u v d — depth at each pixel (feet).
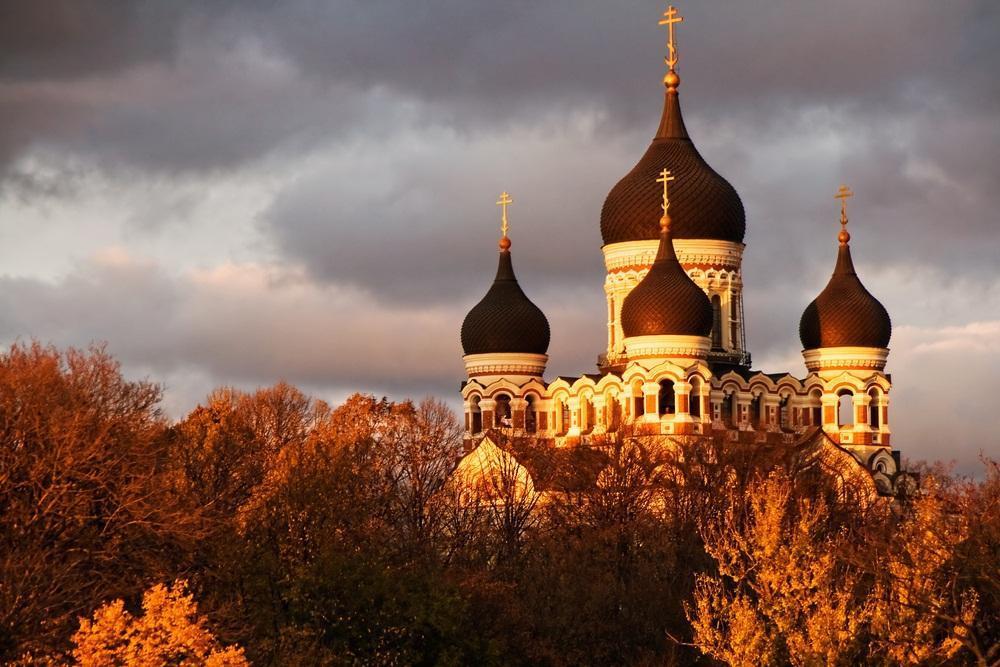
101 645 331.36
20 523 374.63
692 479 638.53
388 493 522.06
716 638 400.47
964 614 379.55
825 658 378.53
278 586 406.62
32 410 386.11
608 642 483.10
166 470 440.45
